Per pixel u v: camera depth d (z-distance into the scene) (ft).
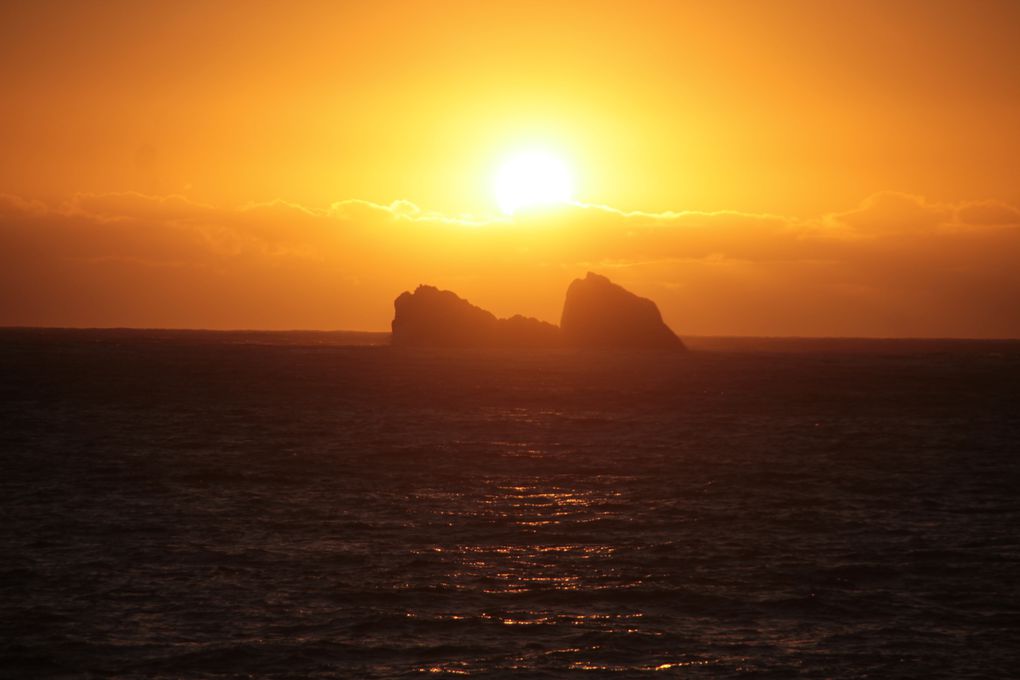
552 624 184.85
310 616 187.32
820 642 177.37
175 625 181.88
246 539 243.40
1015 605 197.67
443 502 289.94
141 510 274.16
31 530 248.52
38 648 170.60
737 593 203.92
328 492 303.27
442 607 193.26
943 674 164.04
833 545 243.60
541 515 273.95
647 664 166.81
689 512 280.10
